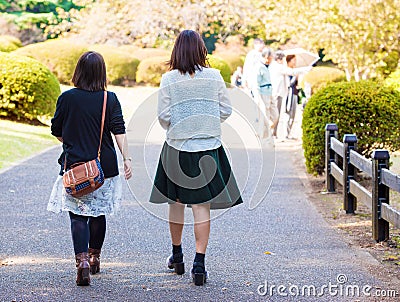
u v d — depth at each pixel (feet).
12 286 16.88
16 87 55.36
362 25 69.77
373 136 31.89
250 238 22.50
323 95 32.91
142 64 97.04
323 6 69.00
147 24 90.79
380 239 21.68
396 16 68.80
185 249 20.97
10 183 32.71
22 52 90.02
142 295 16.25
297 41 80.59
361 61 72.69
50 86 56.75
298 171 37.68
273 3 79.46
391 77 57.06
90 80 17.25
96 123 17.03
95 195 17.08
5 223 24.40
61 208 17.02
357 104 31.83
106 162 17.12
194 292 16.53
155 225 24.38
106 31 100.01
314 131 32.78
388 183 20.65
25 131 51.90
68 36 106.42
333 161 30.94
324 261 19.47
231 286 17.06
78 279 16.80
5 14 122.21
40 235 22.63
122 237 22.53
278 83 51.75
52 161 40.19
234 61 111.86
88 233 17.11
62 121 17.17
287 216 26.12
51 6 128.77
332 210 27.17
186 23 89.35
